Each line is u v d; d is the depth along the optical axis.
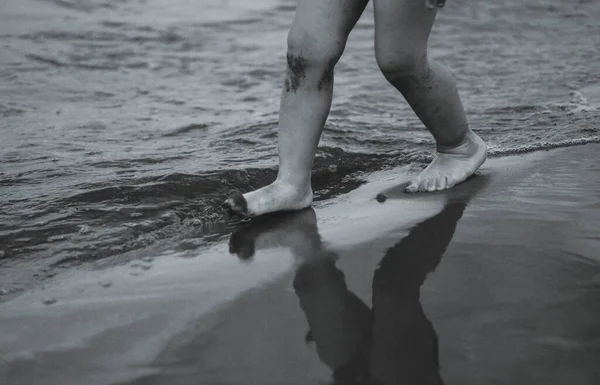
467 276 2.21
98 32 7.76
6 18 8.26
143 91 5.56
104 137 4.24
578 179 3.07
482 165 3.43
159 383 1.77
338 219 2.86
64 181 3.37
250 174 3.41
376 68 6.25
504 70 6.04
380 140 4.05
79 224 2.86
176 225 2.90
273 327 2.00
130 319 2.09
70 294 2.29
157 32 7.84
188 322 2.06
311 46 2.72
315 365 1.81
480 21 8.30
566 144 3.70
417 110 3.01
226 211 3.01
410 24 2.68
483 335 1.88
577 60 6.30
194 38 7.62
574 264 2.23
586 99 4.84
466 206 2.83
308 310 2.09
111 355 1.91
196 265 2.48
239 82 5.85
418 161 3.68
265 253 2.55
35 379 1.82
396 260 2.38
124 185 3.24
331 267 2.38
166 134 4.29
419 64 2.81
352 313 2.05
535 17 8.52
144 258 2.57
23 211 2.97
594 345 1.80
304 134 2.90
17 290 2.34
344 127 4.33
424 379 1.72
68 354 1.92
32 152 3.91
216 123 4.52
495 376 1.71
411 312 2.03
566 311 1.96
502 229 2.54
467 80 5.71
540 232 2.49
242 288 2.26
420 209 2.86
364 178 3.46
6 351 1.95
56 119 4.70
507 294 2.07
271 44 7.35
